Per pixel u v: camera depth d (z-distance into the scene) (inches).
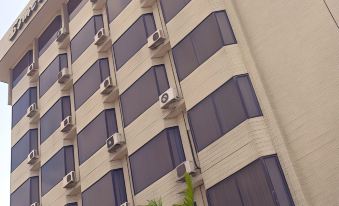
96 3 878.4
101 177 713.6
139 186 642.2
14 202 954.7
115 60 767.7
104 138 737.6
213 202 530.0
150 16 746.8
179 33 651.5
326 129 474.0
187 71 619.5
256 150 502.9
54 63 968.9
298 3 547.2
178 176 585.3
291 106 514.0
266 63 557.3
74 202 794.8
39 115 978.1
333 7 511.8
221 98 561.3
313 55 511.2
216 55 587.8
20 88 1091.3
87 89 820.6
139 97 691.4
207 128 565.6
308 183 471.8
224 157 532.7
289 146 501.0
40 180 898.7
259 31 579.2
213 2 625.0
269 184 479.5
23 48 1117.1
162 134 631.8
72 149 847.7
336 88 479.2
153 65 687.7
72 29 934.4
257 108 538.0
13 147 1029.8
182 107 628.4
